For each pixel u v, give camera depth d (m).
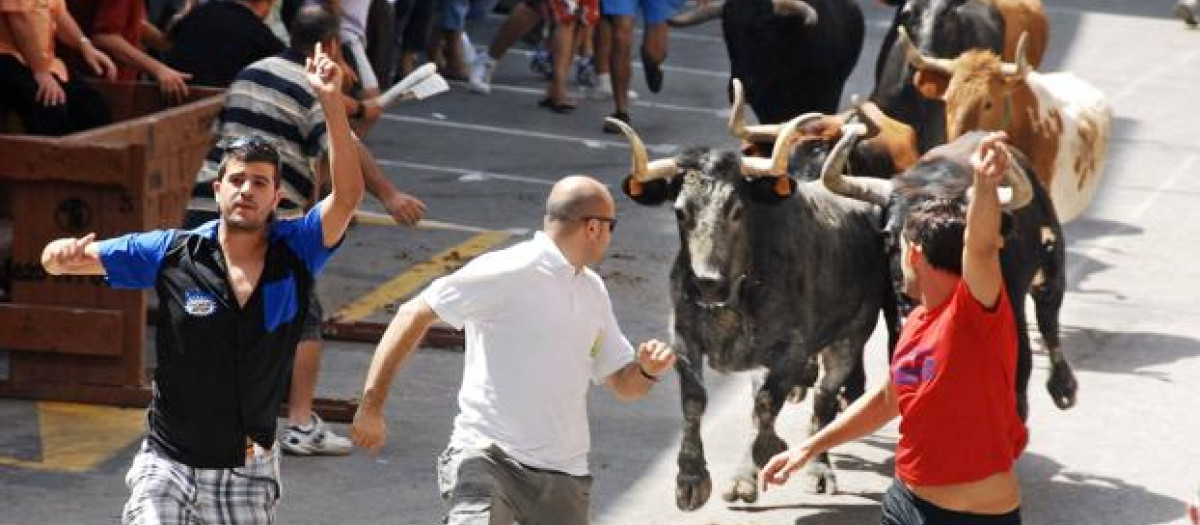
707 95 45.47
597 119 41.66
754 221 18.66
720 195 18.05
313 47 21.03
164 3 36.34
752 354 19.16
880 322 27.05
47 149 21.12
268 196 13.90
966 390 13.69
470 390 14.80
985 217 13.16
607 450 21.27
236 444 14.07
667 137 40.25
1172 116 44.66
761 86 33.91
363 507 19.05
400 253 29.86
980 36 30.67
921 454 13.90
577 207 14.51
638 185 18.59
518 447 14.59
